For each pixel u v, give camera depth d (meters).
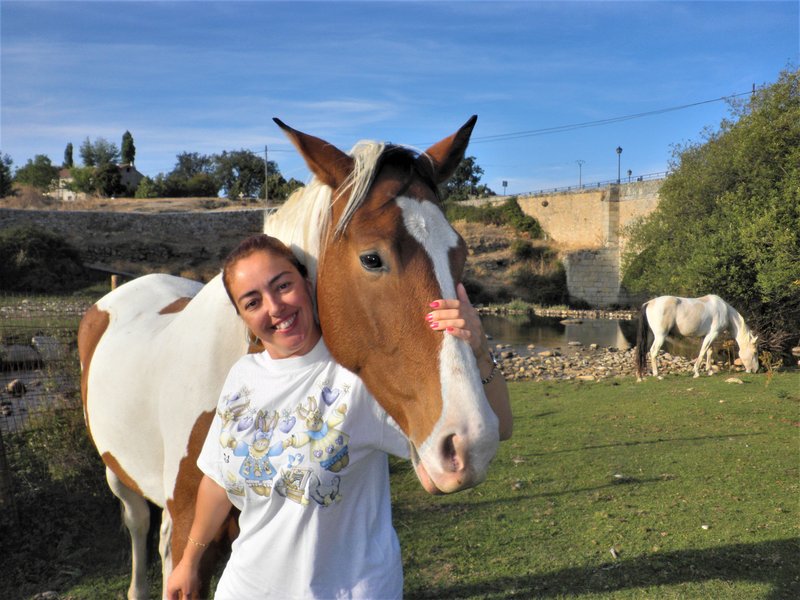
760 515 4.19
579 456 5.91
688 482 4.98
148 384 2.35
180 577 1.75
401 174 1.58
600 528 4.09
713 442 6.25
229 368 2.07
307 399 1.58
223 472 1.63
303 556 1.56
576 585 3.32
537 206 45.38
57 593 3.49
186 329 2.24
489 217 47.66
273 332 1.60
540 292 37.44
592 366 14.70
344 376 1.59
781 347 14.09
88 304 16.53
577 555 3.69
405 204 1.51
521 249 41.41
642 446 6.20
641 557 3.62
